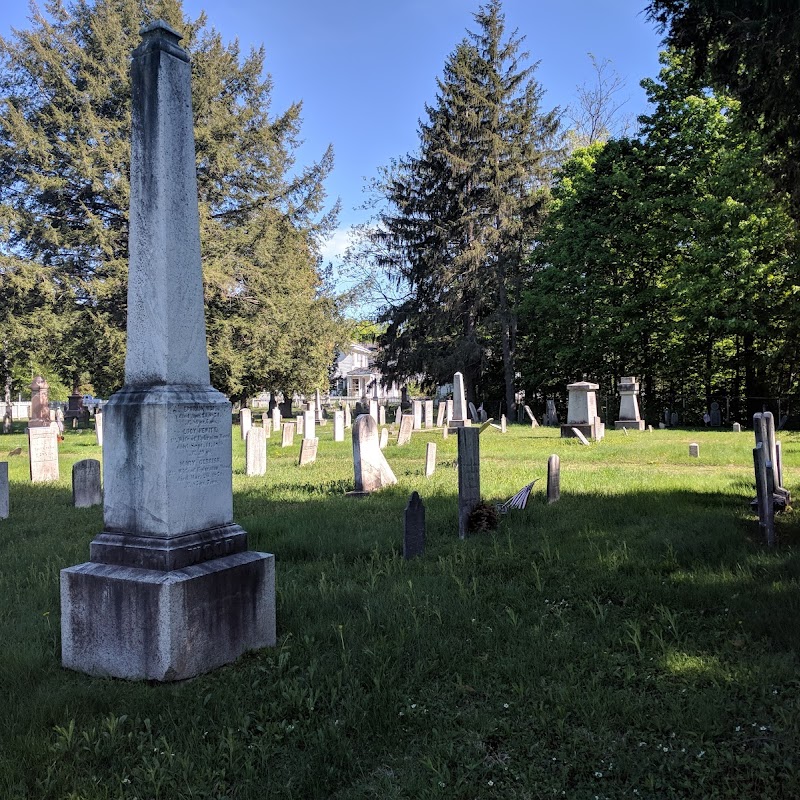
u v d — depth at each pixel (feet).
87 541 27.55
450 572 21.57
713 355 119.24
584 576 20.76
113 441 14.96
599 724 12.01
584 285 128.77
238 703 12.78
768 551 22.62
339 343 150.10
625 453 60.23
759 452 25.55
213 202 132.36
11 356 112.27
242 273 125.49
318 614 17.66
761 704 12.51
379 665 14.30
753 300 99.35
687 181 111.45
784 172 31.86
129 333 15.42
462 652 15.16
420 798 10.02
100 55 121.80
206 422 15.30
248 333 124.47
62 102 117.91
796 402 110.01
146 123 15.31
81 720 12.23
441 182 148.05
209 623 14.35
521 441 74.43
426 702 13.01
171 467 14.30
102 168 114.01
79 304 115.85
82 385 175.01
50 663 14.97
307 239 142.82
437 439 76.23
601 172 125.08
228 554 15.40
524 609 18.12
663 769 10.67
